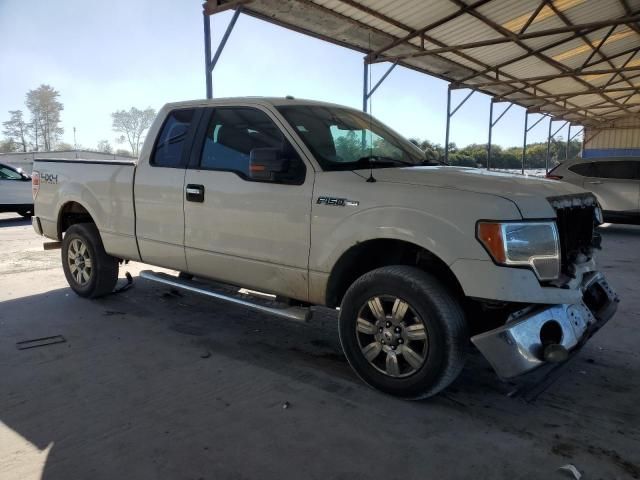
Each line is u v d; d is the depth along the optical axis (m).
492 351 2.92
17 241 9.95
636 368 3.86
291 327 4.79
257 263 3.90
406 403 3.26
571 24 14.29
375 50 13.91
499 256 2.87
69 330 4.57
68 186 5.49
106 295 5.67
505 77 19.75
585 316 3.31
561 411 3.18
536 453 2.70
